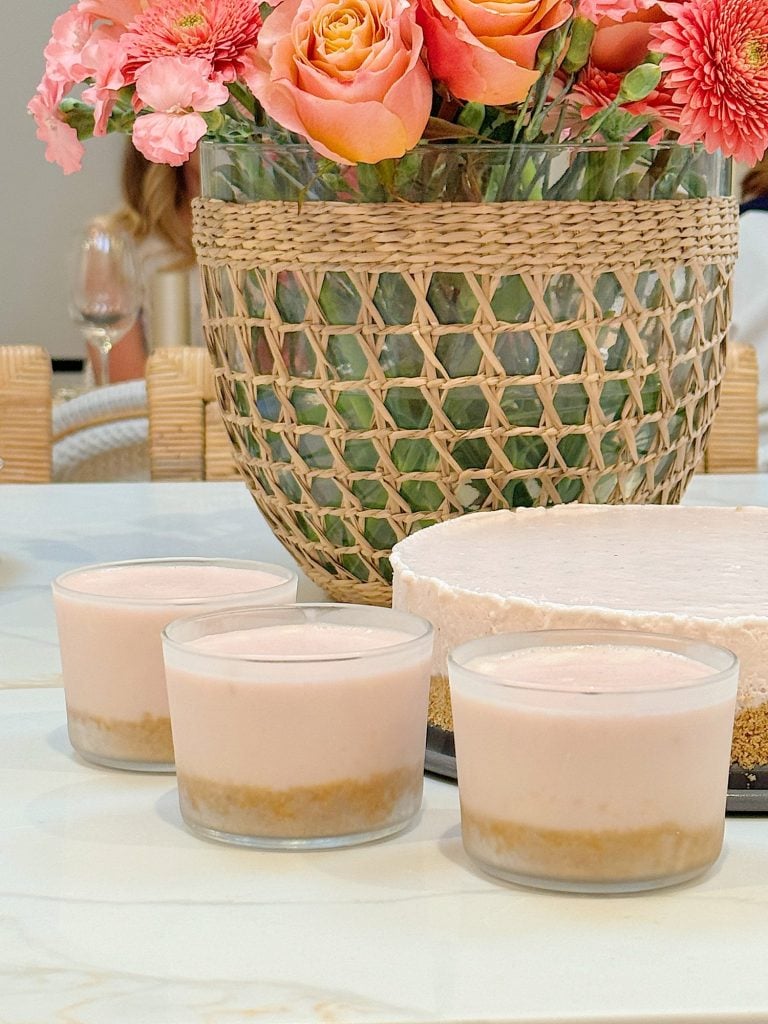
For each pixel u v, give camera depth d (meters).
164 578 0.55
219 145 0.64
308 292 0.61
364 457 0.64
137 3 0.61
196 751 0.43
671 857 0.39
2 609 0.76
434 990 0.34
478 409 0.62
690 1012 0.32
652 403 0.65
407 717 0.44
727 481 1.12
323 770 0.43
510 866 0.40
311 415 0.64
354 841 0.43
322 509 0.66
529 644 0.44
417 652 0.44
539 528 0.61
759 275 2.03
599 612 0.46
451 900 0.39
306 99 0.54
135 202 2.91
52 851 0.43
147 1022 0.32
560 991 0.33
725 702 0.40
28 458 1.44
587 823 0.39
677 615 0.46
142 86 0.56
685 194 0.65
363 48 0.54
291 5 0.56
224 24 0.56
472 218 0.59
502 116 0.60
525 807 0.39
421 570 0.53
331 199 0.60
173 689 0.44
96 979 0.34
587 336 0.61
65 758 0.53
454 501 0.64
